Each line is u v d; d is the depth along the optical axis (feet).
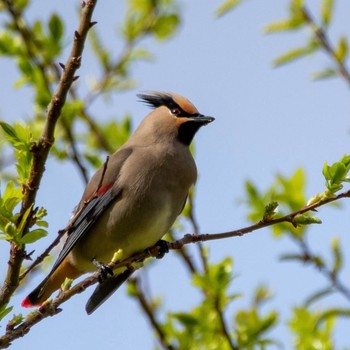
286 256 40.55
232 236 32.09
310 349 38.65
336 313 39.24
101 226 38.50
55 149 41.73
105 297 38.47
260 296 41.98
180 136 40.55
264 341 39.06
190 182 39.73
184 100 41.55
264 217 31.63
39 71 42.70
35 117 42.70
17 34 43.42
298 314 39.50
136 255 39.09
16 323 29.30
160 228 38.75
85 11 27.55
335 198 30.96
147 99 42.60
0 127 31.71
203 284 38.78
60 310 29.81
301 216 31.22
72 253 38.65
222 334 38.78
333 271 40.11
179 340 38.83
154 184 38.60
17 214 28.37
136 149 39.70
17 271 28.48
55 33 43.27
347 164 30.73
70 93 44.29
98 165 43.32
